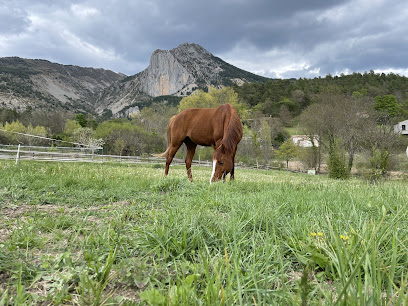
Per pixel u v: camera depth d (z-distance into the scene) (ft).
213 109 27.78
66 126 226.17
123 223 9.83
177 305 4.19
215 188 19.08
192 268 5.77
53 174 24.75
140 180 24.31
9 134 144.97
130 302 4.69
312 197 14.75
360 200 13.53
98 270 5.80
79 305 4.67
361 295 4.02
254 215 9.30
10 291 5.16
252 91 469.57
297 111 375.25
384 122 110.93
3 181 18.80
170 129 30.73
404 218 9.44
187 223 8.45
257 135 198.70
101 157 83.20
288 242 7.43
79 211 12.85
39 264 6.33
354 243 6.31
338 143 110.93
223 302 4.09
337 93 122.31
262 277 5.44
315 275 6.03
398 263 6.06
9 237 8.38
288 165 176.45
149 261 6.73
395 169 97.04
